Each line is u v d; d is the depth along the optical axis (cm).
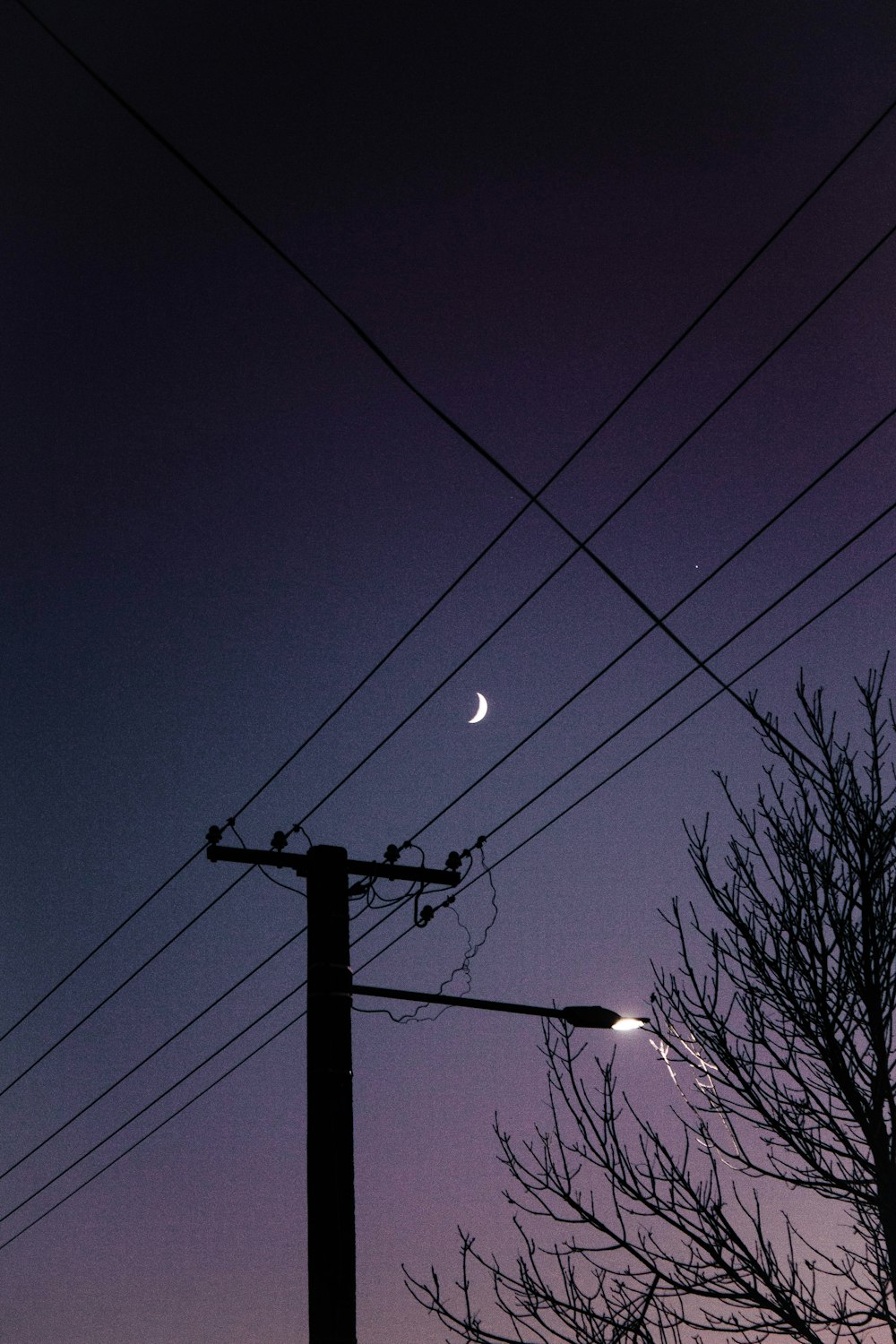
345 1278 935
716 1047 1008
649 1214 973
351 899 1179
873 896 977
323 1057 1012
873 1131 938
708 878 1061
